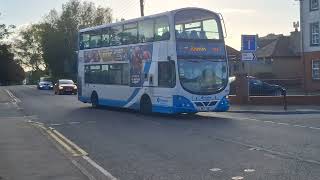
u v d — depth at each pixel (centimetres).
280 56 6681
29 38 13400
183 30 2281
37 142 1563
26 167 1127
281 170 1023
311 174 977
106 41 2870
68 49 9269
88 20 9469
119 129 1905
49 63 9488
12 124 2180
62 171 1074
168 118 2341
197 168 1077
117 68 2752
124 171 1068
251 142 1464
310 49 5131
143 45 2495
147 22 2464
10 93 6009
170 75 2283
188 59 2270
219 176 983
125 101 2678
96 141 1571
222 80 2342
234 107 2945
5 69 11025
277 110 2748
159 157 1240
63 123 2195
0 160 1227
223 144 1436
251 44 2917
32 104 3703
